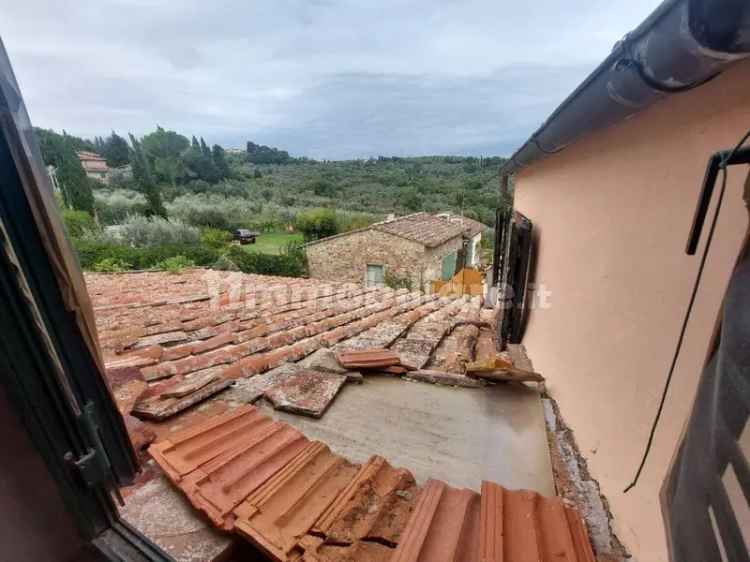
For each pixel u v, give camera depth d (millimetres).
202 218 24719
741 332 599
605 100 1295
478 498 1243
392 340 3033
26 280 777
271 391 1963
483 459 1631
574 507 1355
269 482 1210
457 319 4207
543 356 2713
